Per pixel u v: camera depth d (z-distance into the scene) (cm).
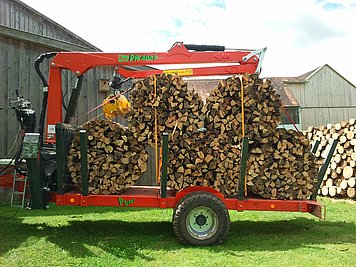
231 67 546
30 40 723
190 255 393
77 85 529
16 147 701
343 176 815
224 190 473
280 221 577
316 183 491
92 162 470
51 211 633
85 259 376
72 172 475
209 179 475
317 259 380
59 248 409
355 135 783
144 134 474
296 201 476
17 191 475
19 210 631
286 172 487
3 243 424
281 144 489
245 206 467
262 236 481
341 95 2319
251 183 478
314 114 2273
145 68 866
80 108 803
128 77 575
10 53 703
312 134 1023
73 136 507
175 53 534
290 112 1934
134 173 477
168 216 601
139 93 475
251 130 479
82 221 554
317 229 522
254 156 485
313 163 493
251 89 480
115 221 559
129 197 460
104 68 856
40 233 473
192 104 474
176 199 455
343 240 462
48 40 753
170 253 401
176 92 472
